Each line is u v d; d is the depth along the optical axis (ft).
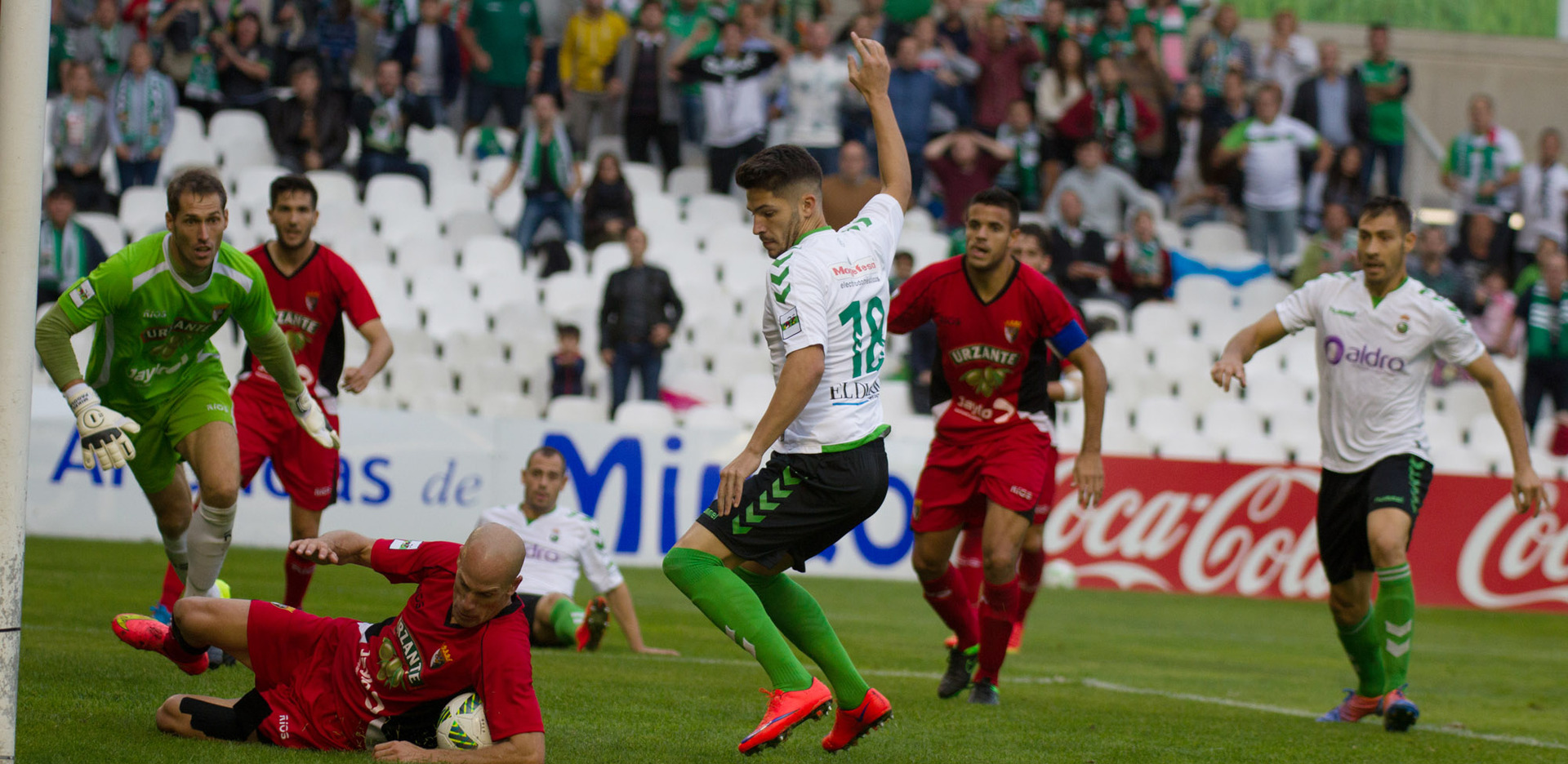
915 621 106.63
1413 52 222.48
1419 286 67.62
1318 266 168.45
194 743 44.57
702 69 173.58
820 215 47.93
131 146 155.53
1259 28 216.95
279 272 70.38
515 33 172.35
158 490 60.64
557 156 161.79
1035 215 176.24
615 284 142.10
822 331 45.32
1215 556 139.13
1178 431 152.46
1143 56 181.37
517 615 43.73
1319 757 55.26
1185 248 180.04
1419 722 70.59
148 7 168.96
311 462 71.87
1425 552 140.67
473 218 168.04
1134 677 83.20
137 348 56.95
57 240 136.67
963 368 65.77
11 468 36.78
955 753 52.06
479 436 128.16
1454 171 188.34
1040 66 182.80
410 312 153.38
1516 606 141.08
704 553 46.57
